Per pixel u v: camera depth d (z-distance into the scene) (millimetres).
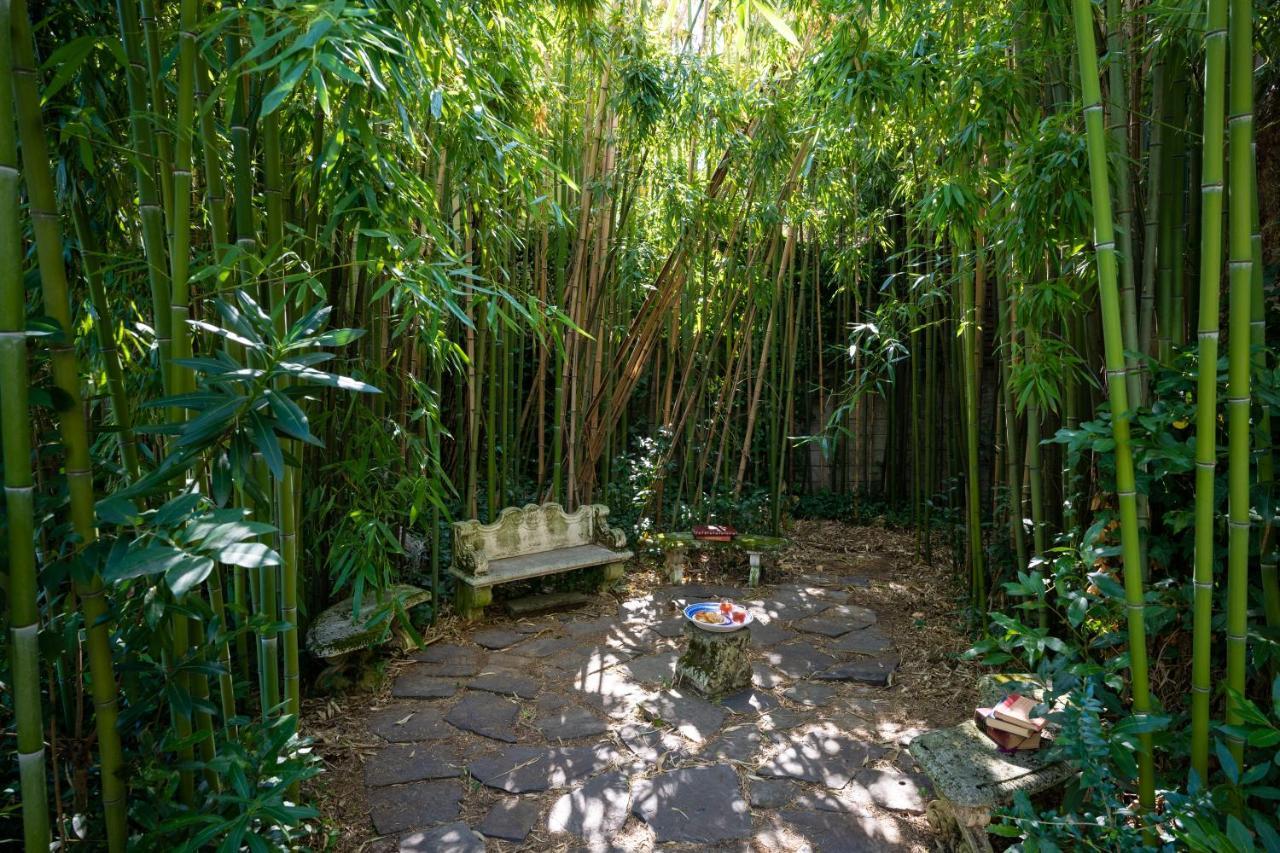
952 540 4734
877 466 7242
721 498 5648
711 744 2670
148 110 1558
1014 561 3479
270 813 1243
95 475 1522
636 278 5215
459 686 3164
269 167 1809
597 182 4266
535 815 2246
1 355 1049
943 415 6465
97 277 1543
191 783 1505
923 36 2574
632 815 2246
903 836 2146
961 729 2242
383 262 1840
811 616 4102
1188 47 2025
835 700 3039
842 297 7043
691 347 5508
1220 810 1493
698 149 4953
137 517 1073
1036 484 2973
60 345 1188
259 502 1326
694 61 3994
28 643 1113
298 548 2936
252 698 2615
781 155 4340
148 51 1487
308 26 1243
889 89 2557
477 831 2170
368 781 2432
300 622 3152
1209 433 1521
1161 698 2160
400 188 1883
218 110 2086
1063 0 2188
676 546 4727
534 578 4426
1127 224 2039
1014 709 2139
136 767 1404
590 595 4414
